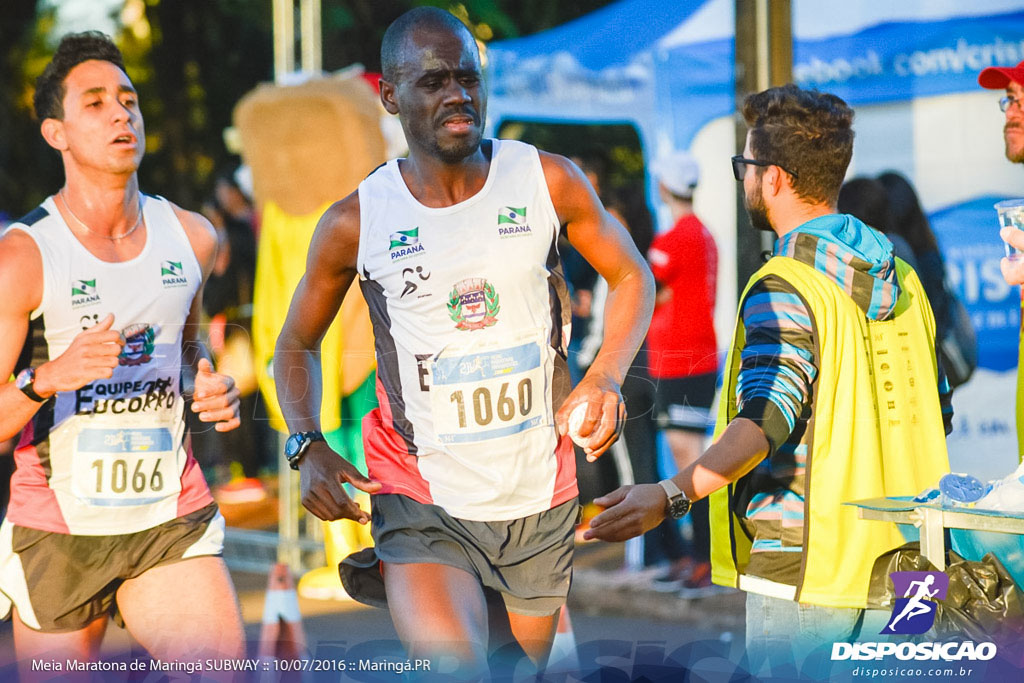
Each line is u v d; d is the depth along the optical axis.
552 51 12.23
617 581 11.11
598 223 6.60
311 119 11.83
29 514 6.80
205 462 12.16
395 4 15.05
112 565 6.88
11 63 17.06
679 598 10.72
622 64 12.04
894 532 6.14
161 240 6.98
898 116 11.23
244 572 12.45
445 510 6.32
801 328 6.07
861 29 11.28
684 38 11.88
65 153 6.79
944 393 6.95
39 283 6.64
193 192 17.20
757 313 6.20
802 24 11.37
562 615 7.75
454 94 5.90
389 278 6.23
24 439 6.82
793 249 6.30
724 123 11.69
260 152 11.84
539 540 6.46
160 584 6.92
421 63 5.89
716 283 10.62
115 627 8.63
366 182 6.38
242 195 12.95
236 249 12.89
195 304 7.23
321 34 15.03
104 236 6.82
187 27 17.55
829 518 6.05
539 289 6.34
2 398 6.24
